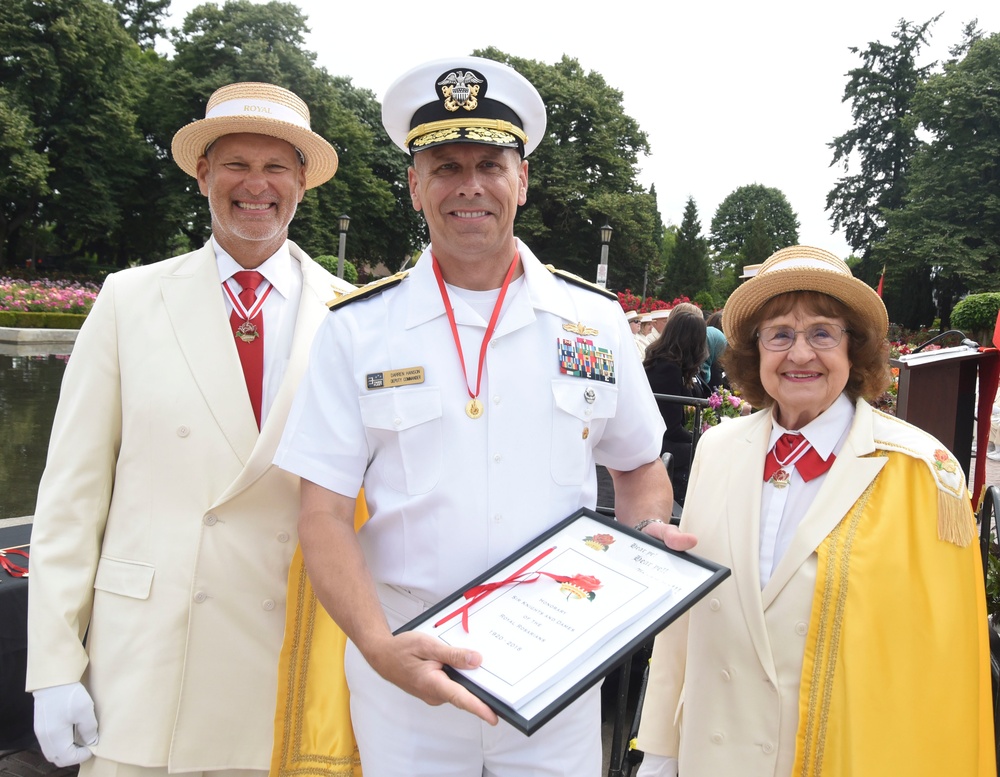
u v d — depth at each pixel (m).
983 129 40.03
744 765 1.81
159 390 2.00
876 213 50.97
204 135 2.12
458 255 1.66
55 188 34.06
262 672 2.02
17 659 2.80
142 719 1.91
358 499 2.00
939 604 1.66
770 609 1.80
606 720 3.53
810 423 1.88
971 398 3.84
